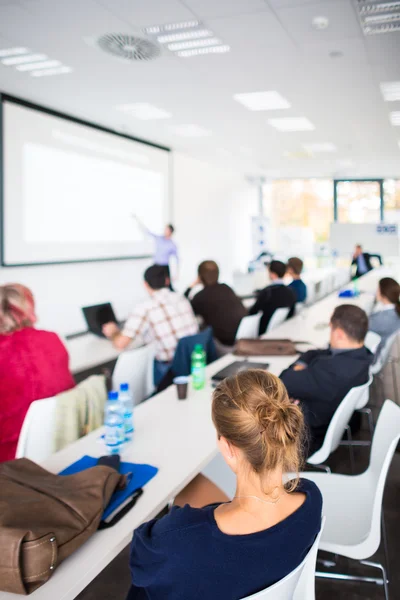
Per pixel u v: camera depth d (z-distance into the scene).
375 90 5.70
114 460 1.69
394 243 12.51
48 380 2.24
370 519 1.84
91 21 3.82
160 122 7.34
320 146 9.35
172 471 1.71
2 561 1.12
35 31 4.02
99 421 2.17
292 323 4.65
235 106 6.44
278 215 14.59
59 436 2.02
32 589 1.14
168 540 0.99
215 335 4.45
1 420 2.13
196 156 10.52
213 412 1.05
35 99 6.09
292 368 2.56
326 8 3.58
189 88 5.61
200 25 3.90
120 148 7.96
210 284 4.54
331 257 13.07
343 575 2.10
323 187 14.26
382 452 1.91
